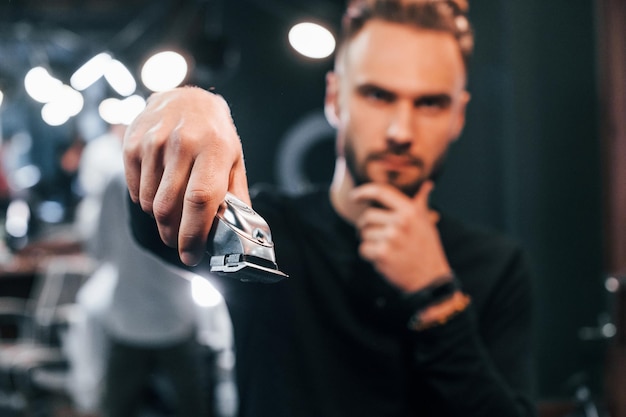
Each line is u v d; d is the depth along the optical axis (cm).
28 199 721
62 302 470
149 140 54
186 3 543
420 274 109
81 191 721
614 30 538
